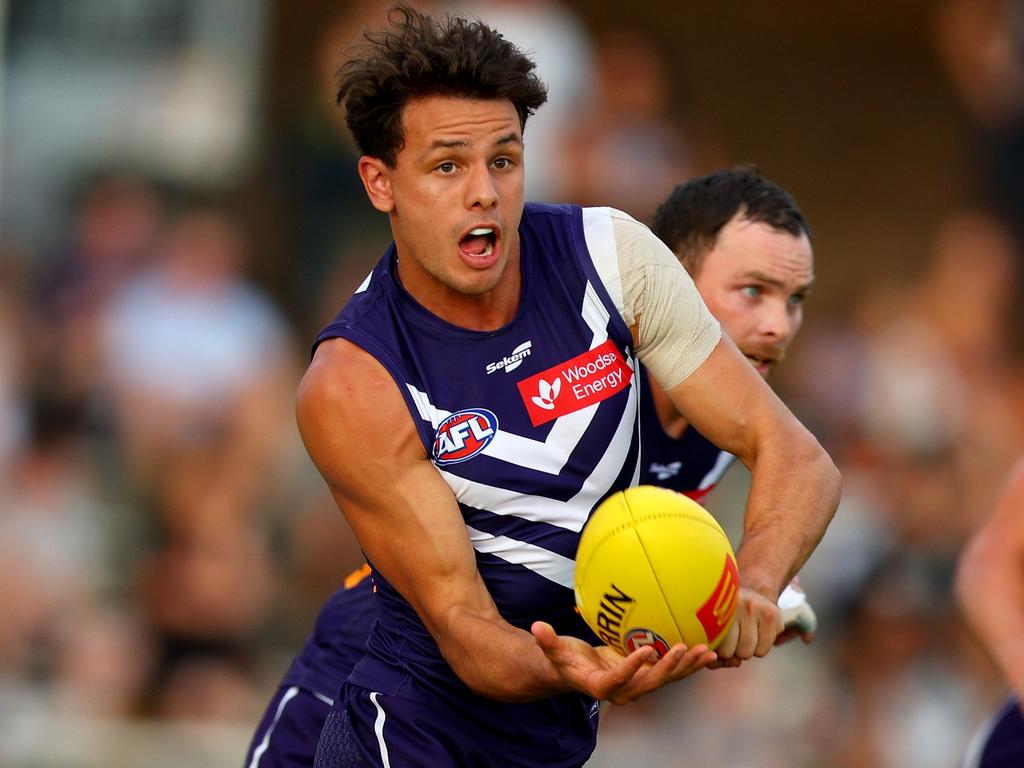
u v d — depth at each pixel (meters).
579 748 15.36
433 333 13.71
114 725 31.97
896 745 31.83
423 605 13.43
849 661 32.88
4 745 31.36
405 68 13.03
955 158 47.16
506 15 37.88
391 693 14.75
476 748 14.66
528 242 14.04
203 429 36.25
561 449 13.74
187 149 42.47
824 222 47.88
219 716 33.09
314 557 35.16
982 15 46.38
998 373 40.62
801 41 47.97
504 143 13.18
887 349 39.88
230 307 38.22
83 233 40.03
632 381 13.99
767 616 12.75
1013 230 43.34
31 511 35.22
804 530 13.27
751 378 13.81
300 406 13.78
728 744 32.12
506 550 13.95
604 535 12.54
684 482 16.05
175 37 43.28
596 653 12.59
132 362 36.84
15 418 36.78
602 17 42.66
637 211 38.06
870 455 37.56
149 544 34.78
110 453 36.38
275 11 44.12
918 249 47.25
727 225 15.73
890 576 33.72
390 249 14.32
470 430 13.62
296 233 40.84
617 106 39.59
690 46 47.88
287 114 43.19
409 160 13.20
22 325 38.41
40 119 42.03
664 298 13.77
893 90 47.75
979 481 37.31
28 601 34.03
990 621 18.14
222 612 34.09
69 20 42.56
